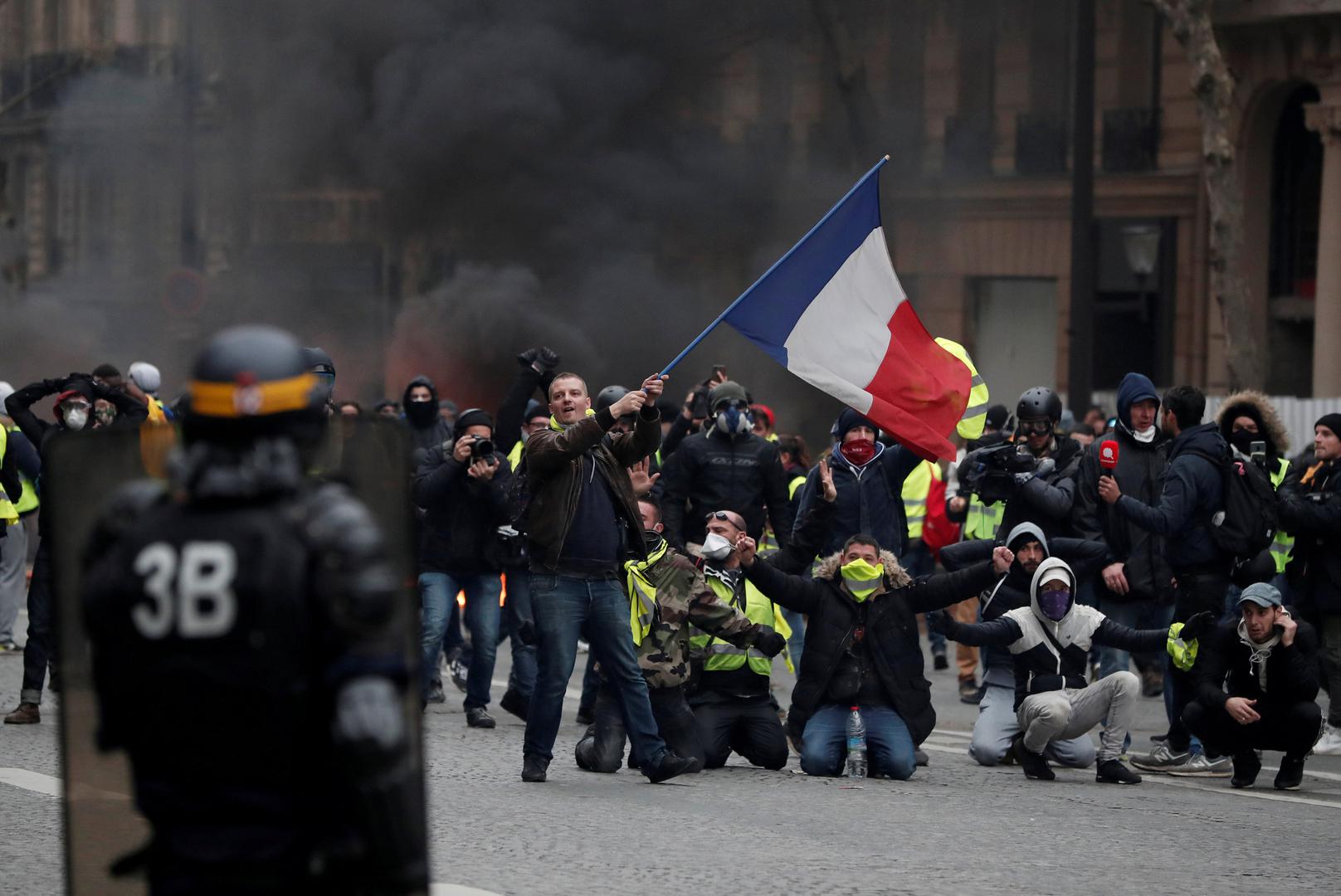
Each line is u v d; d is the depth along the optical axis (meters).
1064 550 30.39
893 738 27.84
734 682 28.70
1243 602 27.39
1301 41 80.00
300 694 9.47
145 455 10.70
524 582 33.03
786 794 25.66
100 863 10.40
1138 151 89.06
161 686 9.45
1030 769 28.55
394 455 10.87
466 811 23.19
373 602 9.41
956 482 45.31
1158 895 18.84
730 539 28.94
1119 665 31.44
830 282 29.66
